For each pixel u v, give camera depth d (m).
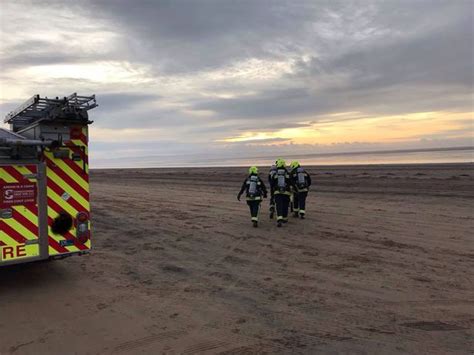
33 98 5.78
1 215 5.64
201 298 5.77
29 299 5.74
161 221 12.30
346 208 14.20
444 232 9.98
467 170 31.86
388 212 13.12
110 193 21.45
